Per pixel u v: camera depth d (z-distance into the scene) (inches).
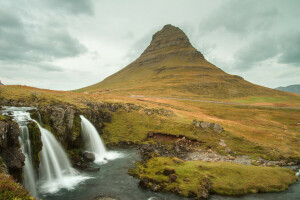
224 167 1579.7
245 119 3924.7
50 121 1793.8
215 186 1309.1
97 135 2285.9
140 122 2891.2
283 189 1339.8
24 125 1357.0
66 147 1791.3
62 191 1238.3
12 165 1054.4
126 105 3326.8
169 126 2770.7
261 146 2226.9
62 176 1455.5
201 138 2444.6
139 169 1587.1
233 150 2158.0
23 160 1127.0
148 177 1409.9
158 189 1269.7
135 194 1216.2
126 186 1316.4
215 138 2444.6
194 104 5585.6
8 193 597.9
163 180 1362.0
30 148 1325.0
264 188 1328.7
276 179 1448.1
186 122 2881.4
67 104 2317.9
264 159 1937.7
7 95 2199.8
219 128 2613.2
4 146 1067.9
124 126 2770.7
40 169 1379.2
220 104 5807.1
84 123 2128.4
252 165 1716.3
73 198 1154.0
